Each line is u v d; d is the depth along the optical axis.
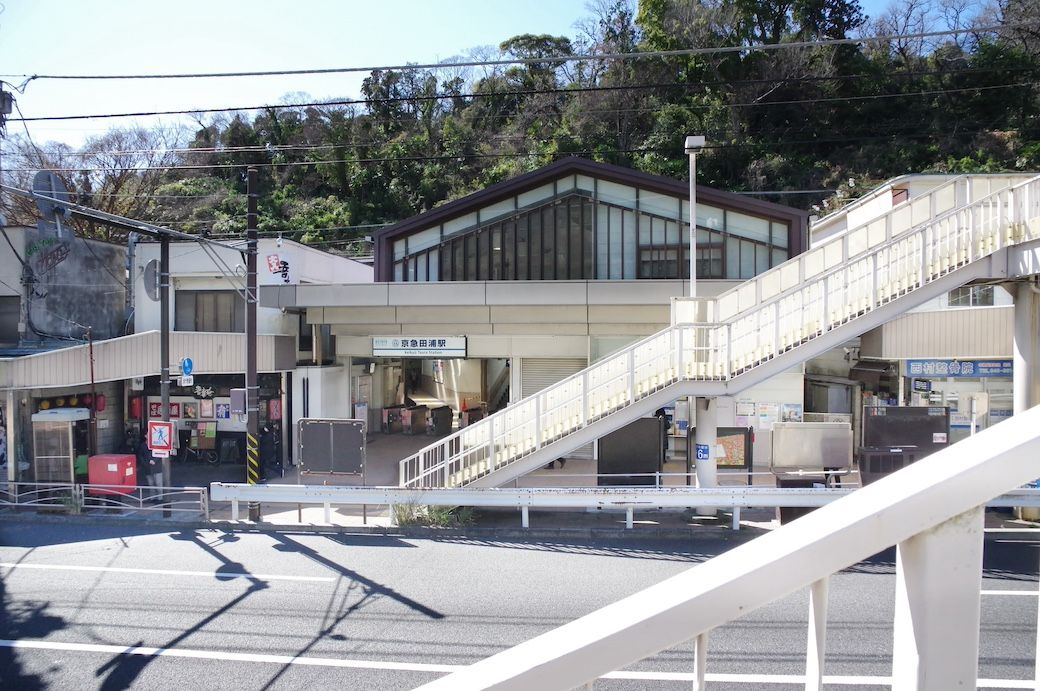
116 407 16.94
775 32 40.59
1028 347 11.03
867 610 7.39
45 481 13.34
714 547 10.26
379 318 17.02
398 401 24.92
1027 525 10.77
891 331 14.91
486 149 41.81
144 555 10.01
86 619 7.59
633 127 39.91
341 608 7.85
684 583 1.25
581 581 8.70
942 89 38.06
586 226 16.88
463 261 17.47
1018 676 5.81
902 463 11.35
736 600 1.18
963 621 1.14
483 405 23.62
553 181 16.98
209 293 17.53
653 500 11.02
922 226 10.30
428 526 11.30
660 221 16.53
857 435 17.00
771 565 1.17
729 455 13.18
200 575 9.06
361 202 41.53
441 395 29.08
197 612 7.76
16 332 16.38
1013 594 7.71
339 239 39.69
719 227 16.20
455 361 27.00
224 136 46.12
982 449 1.16
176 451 17.23
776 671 6.11
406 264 17.78
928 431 11.64
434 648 6.79
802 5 39.97
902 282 10.29
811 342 10.45
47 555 10.02
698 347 10.91
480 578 8.86
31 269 16.03
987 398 14.88
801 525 1.24
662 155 37.41
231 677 6.24
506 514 12.17
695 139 12.51
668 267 16.50
